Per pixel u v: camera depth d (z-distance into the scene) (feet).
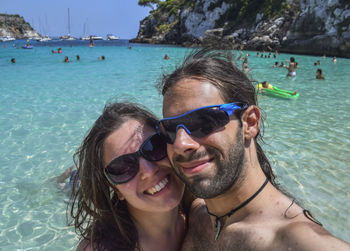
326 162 5.04
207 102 1.29
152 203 1.53
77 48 43.93
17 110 8.42
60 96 10.27
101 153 1.57
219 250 1.35
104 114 1.63
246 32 40.65
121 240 1.59
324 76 16.11
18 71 17.25
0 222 3.75
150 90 11.29
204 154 1.25
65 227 3.63
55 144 6.01
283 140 6.03
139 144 1.49
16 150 5.75
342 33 30.73
